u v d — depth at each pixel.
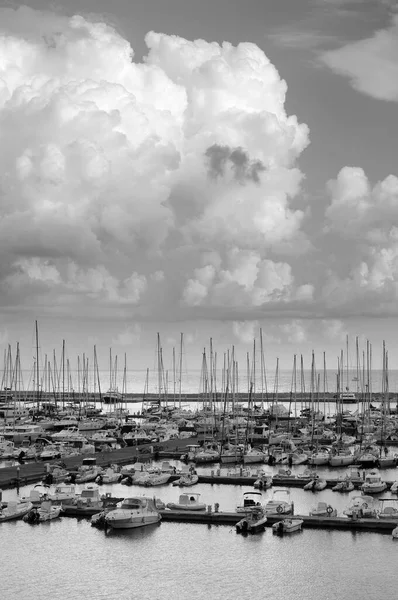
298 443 183.62
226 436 189.12
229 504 120.44
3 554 98.12
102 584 89.62
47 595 86.88
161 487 134.00
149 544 101.31
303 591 87.19
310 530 105.56
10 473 139.12
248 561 95.50
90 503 112.56
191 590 87.81
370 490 127.75
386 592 86.88
